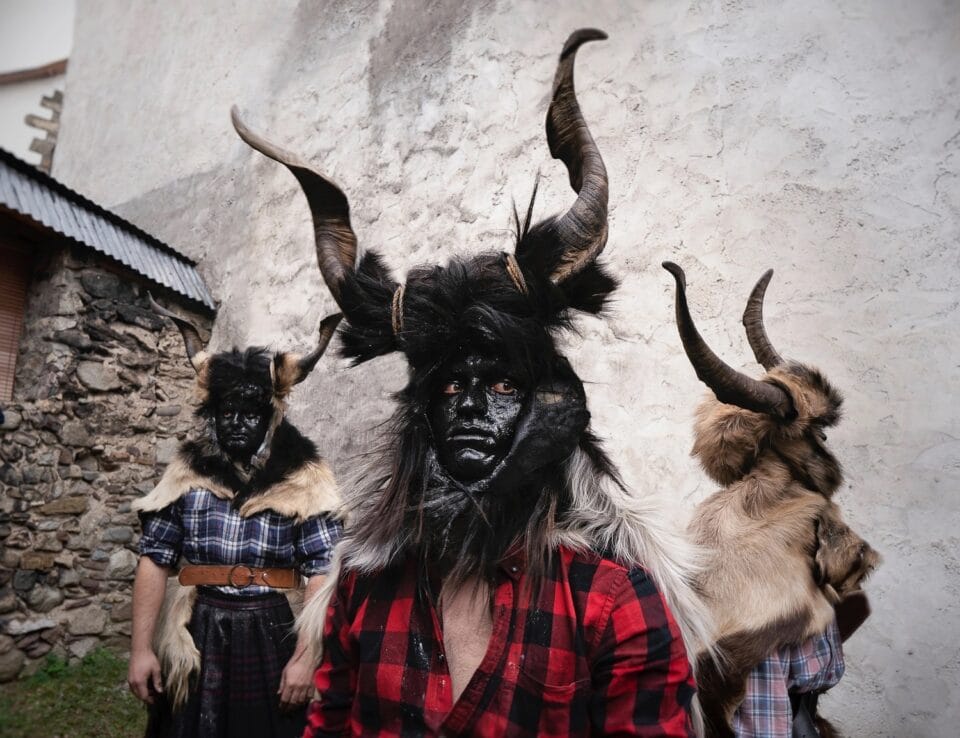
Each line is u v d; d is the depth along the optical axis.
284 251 6.44
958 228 2.96
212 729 2.28
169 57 8.97
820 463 1.95
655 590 1.13
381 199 5.69
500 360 1.17
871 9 3.37
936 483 2.82
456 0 5.52
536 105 4.79
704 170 3.78
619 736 1.05
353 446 5.23
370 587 1.25
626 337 3.88
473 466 1.15
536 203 4.62
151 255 6.58
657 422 3.68
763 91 3.64
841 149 3.33
